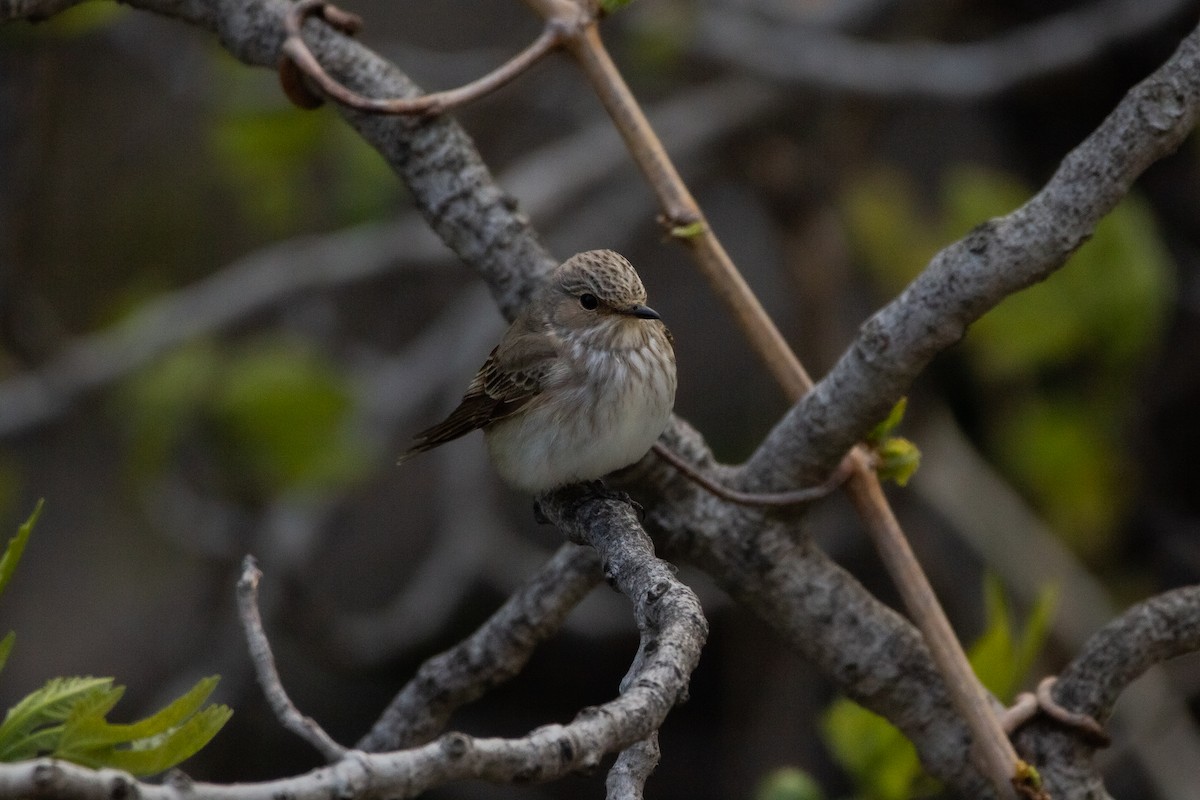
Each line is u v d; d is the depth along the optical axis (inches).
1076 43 466.3
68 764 138.7
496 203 270.5
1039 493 529.3
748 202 684.7
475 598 684.1
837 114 553.0
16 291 497.7
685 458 258.5
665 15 493.0
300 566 494.0
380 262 515.2
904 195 613.3
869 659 249.0
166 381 477.7
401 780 143.8
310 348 485.4
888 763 272.2
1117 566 571.8
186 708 158.2
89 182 685.3
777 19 515.2
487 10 707.4
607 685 716.7
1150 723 462.3
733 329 681.0
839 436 238.4
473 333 527.5
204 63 537.6
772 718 608.1
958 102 483.8
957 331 225.6
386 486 700.7
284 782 140.3
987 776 225.1
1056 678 242.2
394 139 270.4
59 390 491.8
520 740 152.6
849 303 641.6
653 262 688.4
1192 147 544.7
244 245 690.2
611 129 541.0
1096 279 471.5
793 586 251.1
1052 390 503.2
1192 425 567.2
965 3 595.8
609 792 173.9
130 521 697.6
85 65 675.4
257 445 465.4
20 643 673.6
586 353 301.4
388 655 515.5
